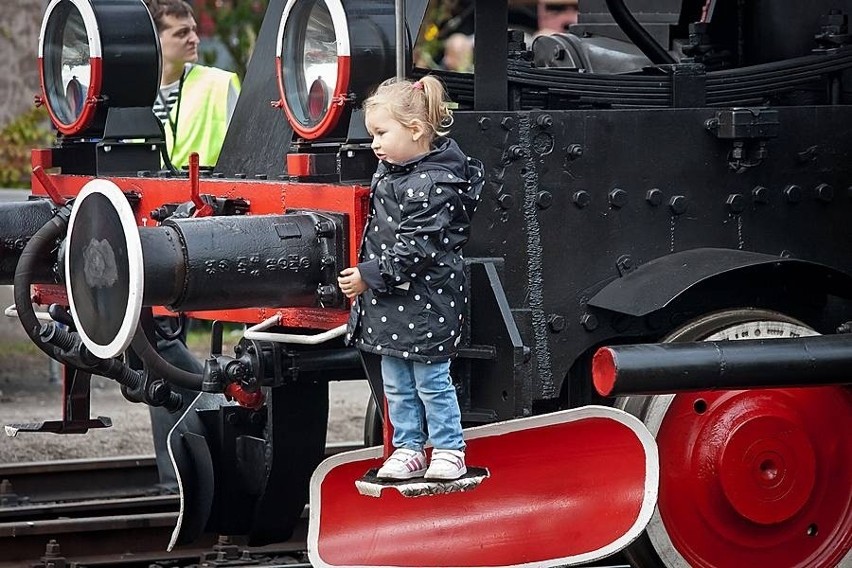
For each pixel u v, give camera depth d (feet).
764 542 23.38
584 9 31.40
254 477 25.86
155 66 27.66
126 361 28.04
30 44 59.82
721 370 21.20
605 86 23.52
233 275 20.36
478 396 21.58
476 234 21.63
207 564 27.45
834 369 22.00
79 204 20.71
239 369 23.58
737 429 22.84
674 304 23.68
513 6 72.84
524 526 22.08
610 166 22.61
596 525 21.30
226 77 34.37
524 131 21.88
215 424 26.14
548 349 22.15
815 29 26.40
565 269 22.25
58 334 24.59
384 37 21.91
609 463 21.40
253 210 23.12
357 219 20.88
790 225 24.26
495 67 22.18
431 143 20.24
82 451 38.78
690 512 22.91
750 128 23.29
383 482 20.57
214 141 34.12
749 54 27.50
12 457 37.83
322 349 24.70
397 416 20.86
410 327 20.18
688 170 23.27
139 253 19.48
